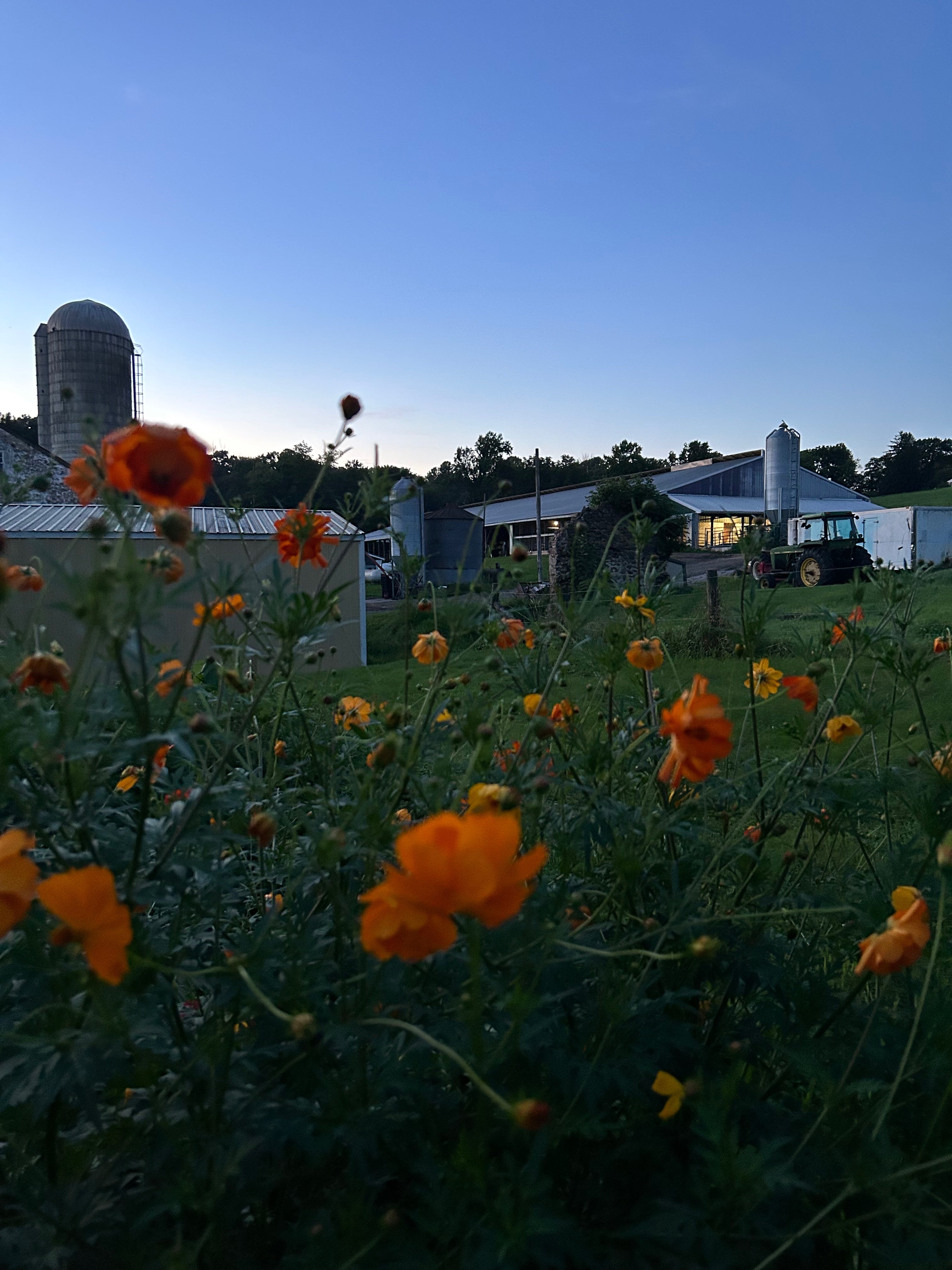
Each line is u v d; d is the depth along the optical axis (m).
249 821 1.54
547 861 1.69
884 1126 1.25
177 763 1.85
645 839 1.50
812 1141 1.30
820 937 1.79
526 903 1.31
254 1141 1.07
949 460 83.50
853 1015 1.57
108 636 0.96
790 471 36.62
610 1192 1.24
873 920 1.41
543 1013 1.29
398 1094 1.22
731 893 1.81
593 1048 1.31
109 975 0.85
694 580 20.75
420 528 27.92
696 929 1.51
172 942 1.26
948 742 1.66
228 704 1.82
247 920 1.57
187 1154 1.08
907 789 1.68
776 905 1.65
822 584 21.27
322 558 1.59
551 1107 1.19
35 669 1.10
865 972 1.46
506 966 1.30
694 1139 1.30
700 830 1.80
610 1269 1.07
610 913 1.66
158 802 1.73
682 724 1.24
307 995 1.15
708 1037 1.56
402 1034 1.24
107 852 1.26
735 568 27.86
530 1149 1.15
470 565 22.30
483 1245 0.92
